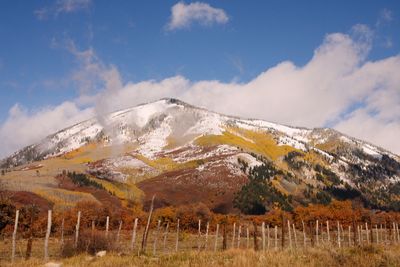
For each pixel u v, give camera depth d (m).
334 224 81.88
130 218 79.12
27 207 65.69
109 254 22.34
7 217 58.47
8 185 146.38
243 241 52.00
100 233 28.78
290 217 89.31
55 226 63.59
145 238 30.28
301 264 14.19
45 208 115.00
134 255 21.33
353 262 14.62
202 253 19.53
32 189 152.00
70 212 72.88
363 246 18.09
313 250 17.52
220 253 19.39
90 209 73.69
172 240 54.56
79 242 27.45
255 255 16.95
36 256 29.73
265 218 88.25
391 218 83.12
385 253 16.20
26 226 60.22
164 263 16.62
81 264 17.62
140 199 195.00
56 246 39.59
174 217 80.69
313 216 85.56
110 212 76.31
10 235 55.81
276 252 18.73
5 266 19.05
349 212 86.56
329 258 15.38
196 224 79.50
